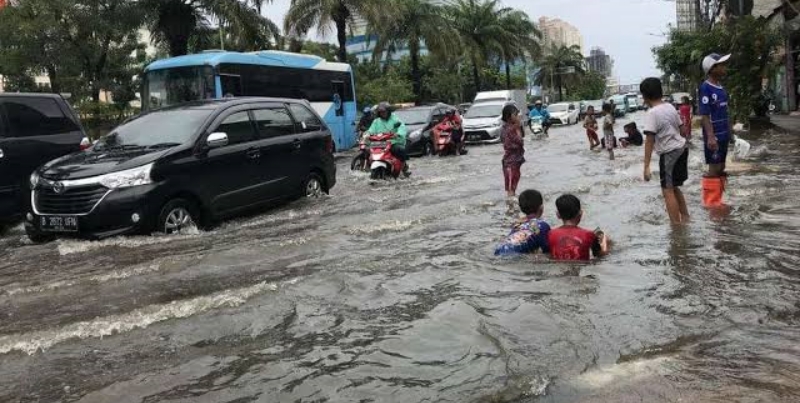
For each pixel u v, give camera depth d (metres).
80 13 25.55
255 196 9.16
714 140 7.63
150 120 8.84
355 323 4.02
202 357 3.56
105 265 6.29
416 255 5.89
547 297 4.35
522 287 4.62
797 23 25.52
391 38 38.75
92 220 7.30
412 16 38.41
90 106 27.77
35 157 9.58
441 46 38.69
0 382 3.34
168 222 7.73
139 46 33.47
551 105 42.31
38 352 3.75
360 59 65.38
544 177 12.09
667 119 6.89
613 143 15.87
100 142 8.66
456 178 12.94
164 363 3.50
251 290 4.82
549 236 5.60
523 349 3.48
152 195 7.50
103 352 3.71
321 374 3.26
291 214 9.12
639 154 16.84
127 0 25.44
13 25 25.94
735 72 21.09
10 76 32.38
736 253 5.34
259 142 9.38
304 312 4.28
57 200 7.50
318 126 10.98
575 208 5.49
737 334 3.63
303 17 30.86
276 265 5.82
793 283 4.50
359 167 15.64
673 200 6.90
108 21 25.66
